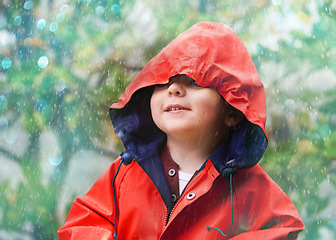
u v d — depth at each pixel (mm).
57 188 4309
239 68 2449
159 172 2469
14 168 4406
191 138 2492
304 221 4215
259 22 4543
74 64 4383
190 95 2424
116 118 2635
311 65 4430
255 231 2342
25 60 4410
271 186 2479
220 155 2432
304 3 4523
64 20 4418
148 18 4461
